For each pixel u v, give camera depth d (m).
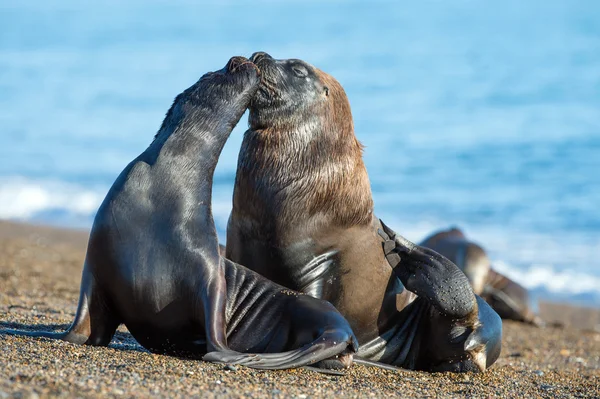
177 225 29.55
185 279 29.25
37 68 194.88
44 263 63.59
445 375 34.53
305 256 33.56
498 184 102.06
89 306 29.70
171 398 23.17
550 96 145.62
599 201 94.12
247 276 32.22
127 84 172.38
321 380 28.75
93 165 115.62
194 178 30.50
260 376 27.50
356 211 34.31
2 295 47.72
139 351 30.58
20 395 21.19
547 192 98.25
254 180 33.69
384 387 29.45
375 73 169.50
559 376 38.66
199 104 31.36
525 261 79.00
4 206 94.69
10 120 144.12
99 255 29.36
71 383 23.23
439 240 66.38
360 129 128.50
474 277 63.56
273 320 31.25
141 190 29.77
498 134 122.94
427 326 36.25
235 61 32.44
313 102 34.09
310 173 33.47
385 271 35.34
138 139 130.62
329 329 30.06
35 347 27.97
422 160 111.75
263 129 34.16
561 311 68.50
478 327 35.34
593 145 115.38
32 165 114.81
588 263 78.12
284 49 199.12
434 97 147.88
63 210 94.19
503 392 31.61
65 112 150.25
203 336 30.09
